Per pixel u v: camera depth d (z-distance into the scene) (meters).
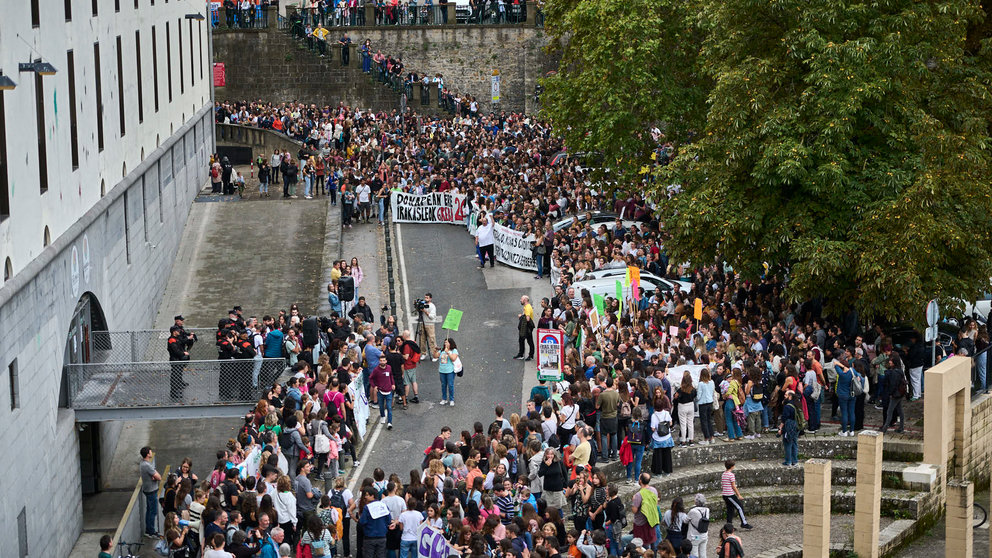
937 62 34.38
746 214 33.09
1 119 27.47
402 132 64.56
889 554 28.12
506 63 78.44
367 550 23.48
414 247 49.84
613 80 46.00
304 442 27.12
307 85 76.62
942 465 29.75
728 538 23.28
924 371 31.78
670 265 36.12
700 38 46.25
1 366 26.70
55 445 30.81
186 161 55.34
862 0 32.78
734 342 31.92
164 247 47.41
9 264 27.45
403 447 31.05
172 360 33.16
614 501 24.75
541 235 45.28
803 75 33.31
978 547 28.77
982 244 32.56
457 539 22.89
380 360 32.19
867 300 31.62
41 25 30.67
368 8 78.19
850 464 30.36
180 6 55.41
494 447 25.14
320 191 59.41
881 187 32.12
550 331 32.97
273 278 47.69
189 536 24.19
